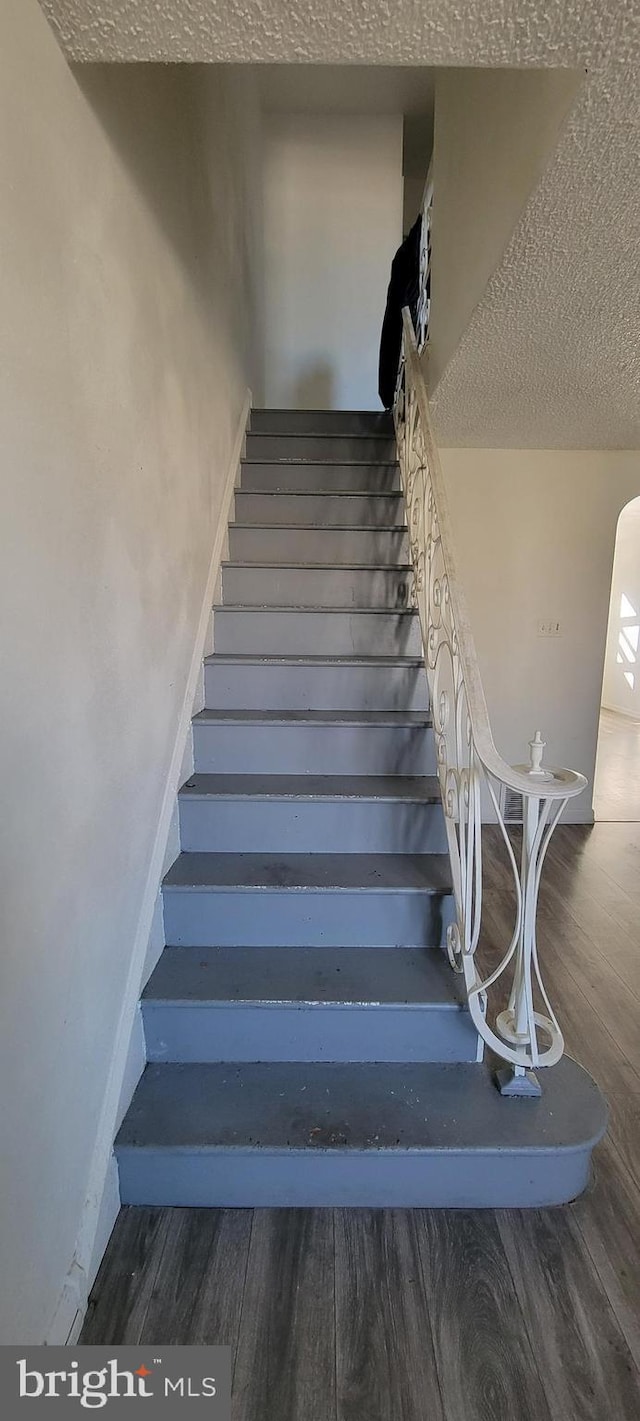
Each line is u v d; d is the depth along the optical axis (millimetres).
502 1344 1086
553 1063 1362
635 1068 1695
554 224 1314
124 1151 1267
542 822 1315
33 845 907
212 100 2189
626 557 6859
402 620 2250
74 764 1050
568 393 2393
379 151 4031
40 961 941
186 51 926
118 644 1262
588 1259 1223
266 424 3172
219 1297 1146
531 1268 1205
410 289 3078
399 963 1592
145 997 1438
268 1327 1104
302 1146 1271
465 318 1824
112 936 1258
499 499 3357
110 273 1187
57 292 958
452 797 1595
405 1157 1283
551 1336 1098
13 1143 871
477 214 1681
